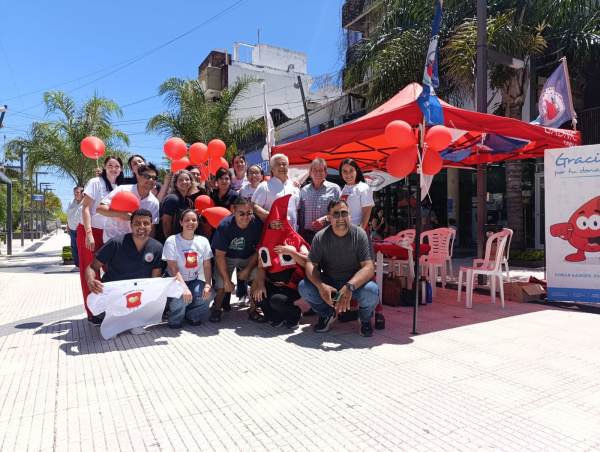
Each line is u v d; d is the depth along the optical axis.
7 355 3.87
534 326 4.75
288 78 28.61
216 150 6.45
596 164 5.74
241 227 4.84
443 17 10.72
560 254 5.96
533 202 13.31
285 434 2.43
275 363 3.61
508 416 2.62
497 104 10.95
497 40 9.20
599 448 2.26
